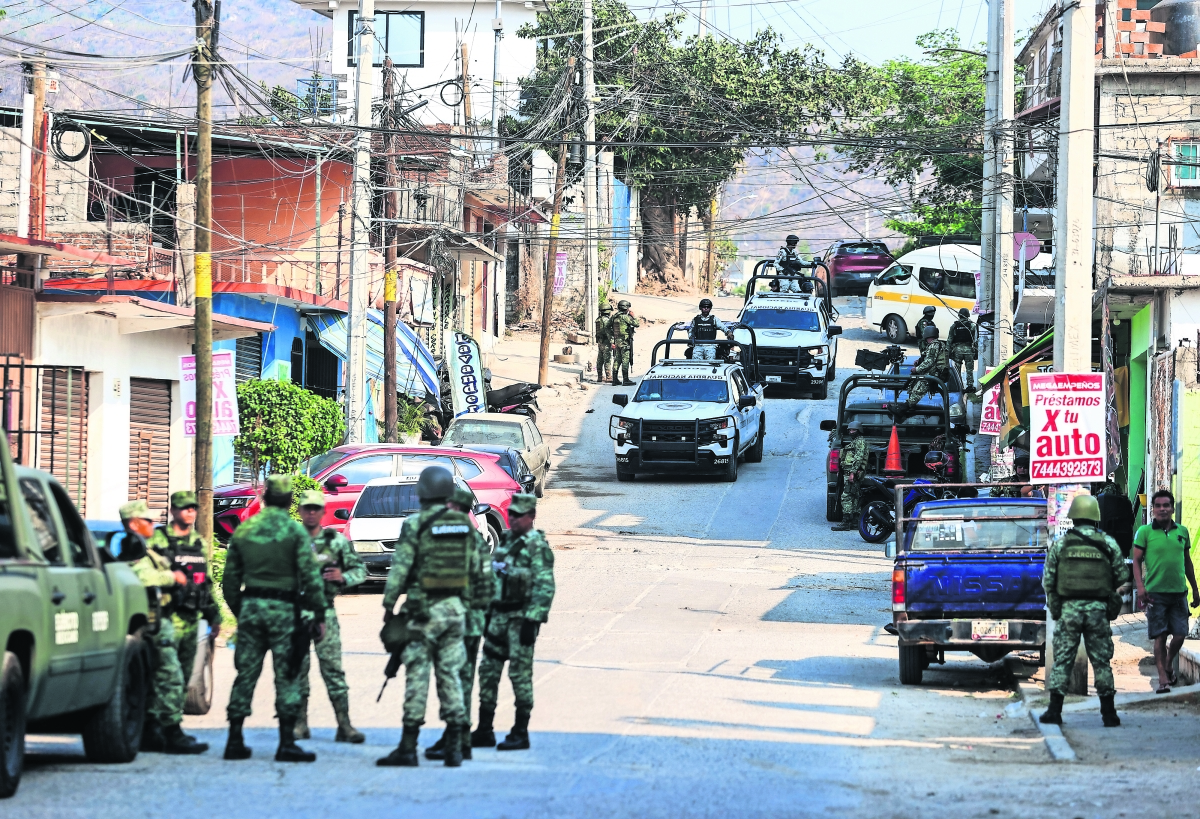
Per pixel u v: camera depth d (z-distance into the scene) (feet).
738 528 219.82
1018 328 272.31
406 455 176.35
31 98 192.85
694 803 65.16
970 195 411.95
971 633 110.32
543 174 430.20
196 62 137.28
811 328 333.83
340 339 262.47
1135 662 125.08
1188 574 111.65
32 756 77.92
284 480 76.13
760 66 472.03
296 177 274.36
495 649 80.43
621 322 364.38
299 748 75.51
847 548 203.10
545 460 251.80
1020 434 207.92
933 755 82.89
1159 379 159.12
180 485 200.44
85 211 206.08
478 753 78.89
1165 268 223.10
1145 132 246.06
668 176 510.99
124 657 74.54
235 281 267.80
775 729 90.84
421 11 477.77
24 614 62.44
